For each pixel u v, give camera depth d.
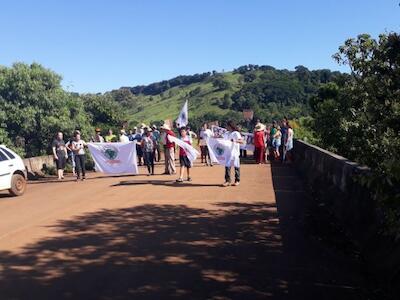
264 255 7.66
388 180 4.74
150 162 19.09
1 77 23.08
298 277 6.64
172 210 11.35
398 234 4.95
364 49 12.22
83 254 7.90
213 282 6.46
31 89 23.42
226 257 7.58
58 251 8.12
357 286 6.30
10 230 9.85
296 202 12.12
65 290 6.26
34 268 7.23
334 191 10.81
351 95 12.55
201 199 12.74
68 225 10.12
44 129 23.89
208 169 20.31
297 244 8.28
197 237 8.83
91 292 6.16
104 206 12.20
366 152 8.94
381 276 6.52
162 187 15.20
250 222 9.95
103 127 34.78
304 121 29.70
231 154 15.04
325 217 10.27
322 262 7.29
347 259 7.44
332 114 15.38
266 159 23.97
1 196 15.37
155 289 6.22
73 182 18.27
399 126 6.98
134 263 7.35
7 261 7.63
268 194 13.40
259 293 6.05
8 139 22.47
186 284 6.39
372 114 7.89
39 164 22.39
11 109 23.03
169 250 8.02
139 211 11.35
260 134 22.98
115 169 19.66
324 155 12.88
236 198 12.80
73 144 18.83
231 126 15.18
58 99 24.30
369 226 7.76
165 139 19.09
